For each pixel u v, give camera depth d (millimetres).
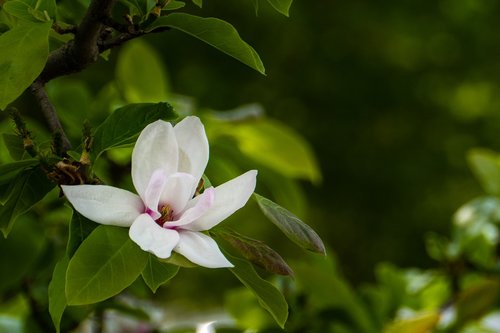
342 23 12133
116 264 1809
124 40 1908
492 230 2682
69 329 2389
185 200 1836
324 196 11617
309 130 11703
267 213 1858
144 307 2566
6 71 1860
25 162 1852
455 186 11781
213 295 6867
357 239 11430
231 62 11047
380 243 11367
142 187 1830
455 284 2658
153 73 2625
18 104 5758
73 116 2453
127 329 2566
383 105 12078
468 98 12352
